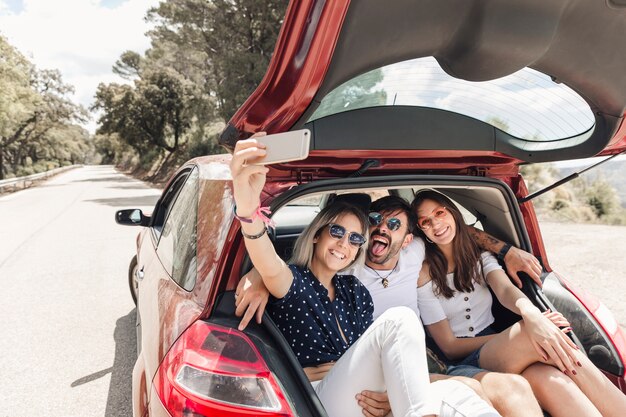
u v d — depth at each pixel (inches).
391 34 48.2
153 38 1250.6
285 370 58.4
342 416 66.3
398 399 60.8
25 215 541.3
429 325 96.5
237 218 60.4
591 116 73.3
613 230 398.3
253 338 59.6
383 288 93.3
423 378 61.2
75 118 2325.3
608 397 73.4
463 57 52.6
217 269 64.9
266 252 63.1
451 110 77.1
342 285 82.7
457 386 66.5
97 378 131.2
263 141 50.9
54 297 206.7
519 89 69.3
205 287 65.6
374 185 74.6
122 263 270.4
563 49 54.6
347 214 77.7
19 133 1971.0
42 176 1493.6
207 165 92.7
